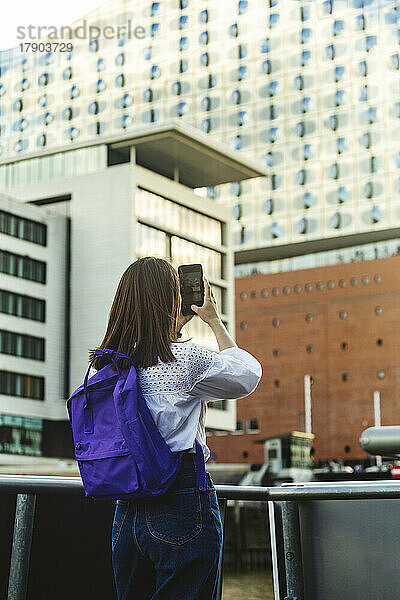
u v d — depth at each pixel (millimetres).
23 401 72812
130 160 79875
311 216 98188
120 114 105125
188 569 2623
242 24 103625
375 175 96562
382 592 2990
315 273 101312
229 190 102000
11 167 83312
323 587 3094
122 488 2602
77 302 76938
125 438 2617
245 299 104125
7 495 3092
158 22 106000
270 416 99562
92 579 3215
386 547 3006
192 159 80562
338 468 89688
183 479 2664
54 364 76000
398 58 98250
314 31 101562
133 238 75625
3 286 73125
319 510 3123
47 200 80812
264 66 102500
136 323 2824
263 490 3139
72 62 107438
